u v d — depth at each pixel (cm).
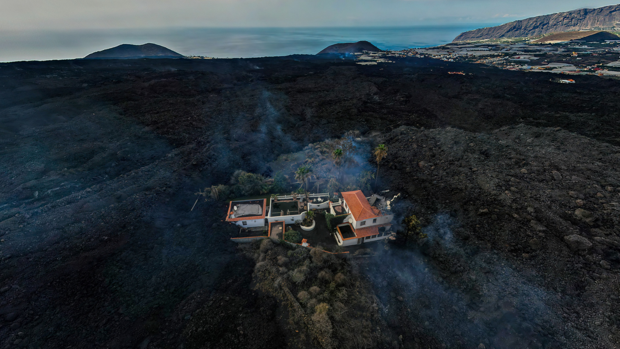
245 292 3012
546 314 2686
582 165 4656
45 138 5828
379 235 3747
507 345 2506
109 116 7175
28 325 2453
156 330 2584
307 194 4253
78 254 3127
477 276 3133
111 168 5047
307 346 2494
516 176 4638
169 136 6481
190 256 3394
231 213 4003
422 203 4400
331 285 3017
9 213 3631
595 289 2805
